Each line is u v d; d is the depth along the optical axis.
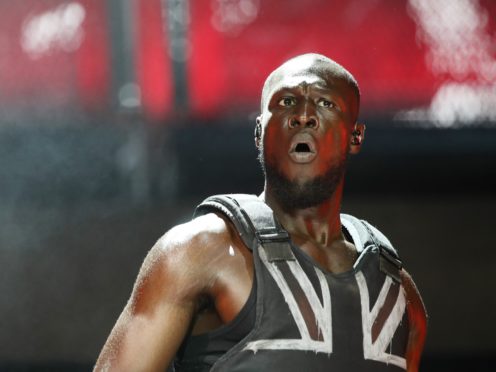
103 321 13.48
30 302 13.43
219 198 4.97
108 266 13.59
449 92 14.80
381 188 14.78
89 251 13.56
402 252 13.77
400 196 13.92
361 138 5.32
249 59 14.78
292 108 4.94
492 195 13.95
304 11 14.71
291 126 4.92
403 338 5.05
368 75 14.81
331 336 4.70
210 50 14.71
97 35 14.71
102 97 14.75
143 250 13.68
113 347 4.69
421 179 14.82
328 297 4.75
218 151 14.75
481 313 13.64
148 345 4.64
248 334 4.62
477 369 13.30
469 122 14.81
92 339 13.43
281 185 5.00
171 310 4.68
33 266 13.49
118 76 14.56
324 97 4.95
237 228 4.79
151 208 13.80
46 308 13.44
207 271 4.72
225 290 4.70
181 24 14.40
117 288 13.56
